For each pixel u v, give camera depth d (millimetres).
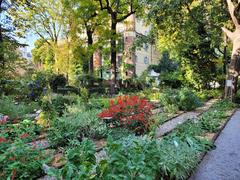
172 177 2910
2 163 2973
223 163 3627
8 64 11164
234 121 7160
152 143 2953
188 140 3764
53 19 18438
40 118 5789
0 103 6980
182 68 15828
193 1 12883
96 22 17078
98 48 17203
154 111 8375
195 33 13516
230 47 16094
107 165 2225
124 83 18062
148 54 29531
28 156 3129
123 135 4668
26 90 9711
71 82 16625
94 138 4766
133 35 21406
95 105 7766
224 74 15789
